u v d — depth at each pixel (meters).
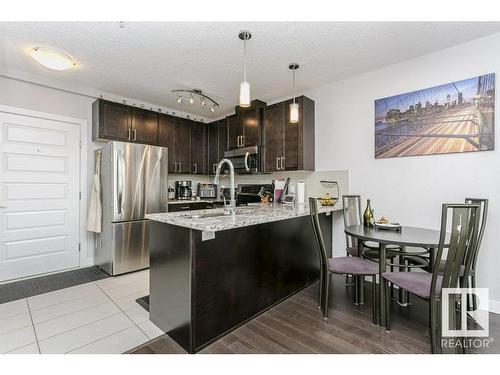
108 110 3.63
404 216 2.81
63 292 2.74
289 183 3.99
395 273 2.01
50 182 3.37
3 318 2.19
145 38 2.38
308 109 3.55
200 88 3.64
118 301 2.52
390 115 2.92
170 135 4.39
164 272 1.99
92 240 3.72
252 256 2.18
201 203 4.43
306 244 2.90
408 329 2.01
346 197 2.99
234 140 4.37
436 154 2.60
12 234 3.10
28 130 3.21
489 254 2.30
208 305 1.82
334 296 2.63
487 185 2.32
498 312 2.24
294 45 2.51
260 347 1.79
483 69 2.35
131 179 3.42
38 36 2.35
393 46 2.53
